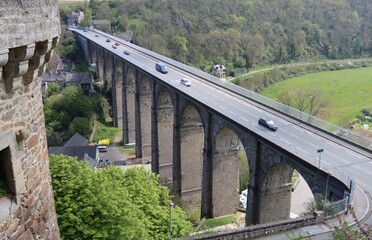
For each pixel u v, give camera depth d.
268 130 34.88
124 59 68.19
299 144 32.25
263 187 32.12
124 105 71.44
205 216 41.94
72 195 24.33
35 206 8.63
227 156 40.72
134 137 73.19
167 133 54.25
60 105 79.31
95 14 144.38
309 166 26.22
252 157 32.72
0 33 6.73
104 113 84.94
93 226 23.11
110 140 74.75
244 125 33.81
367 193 25.06
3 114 7.42
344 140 33.53
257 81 101.31
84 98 81.62
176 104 46.47
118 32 125.44
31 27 7.50
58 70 111.19
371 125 75.69
